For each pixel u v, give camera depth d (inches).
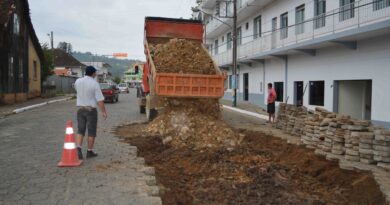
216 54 1729.8
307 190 303.4
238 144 464.4
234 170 350.3
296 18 904.3
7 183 272.5
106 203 230.7
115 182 275.0
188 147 445.1
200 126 484.7
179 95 490.0
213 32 1707.7
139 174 297.9
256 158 394.3
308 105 834.8
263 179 322.7
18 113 868.6
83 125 348.5
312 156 378.6
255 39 1152.2
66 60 3284.9
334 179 323.9
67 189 258.2
